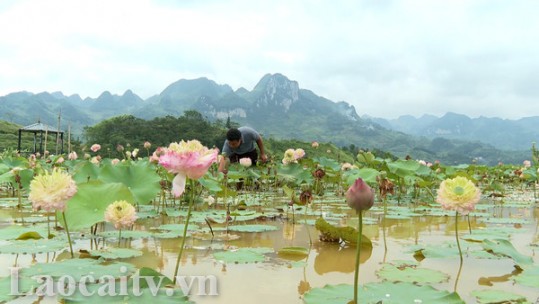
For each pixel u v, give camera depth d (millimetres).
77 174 5262
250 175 8016
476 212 5926
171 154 2012
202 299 1859
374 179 6254
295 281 2186
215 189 5762
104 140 68125
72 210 3180
